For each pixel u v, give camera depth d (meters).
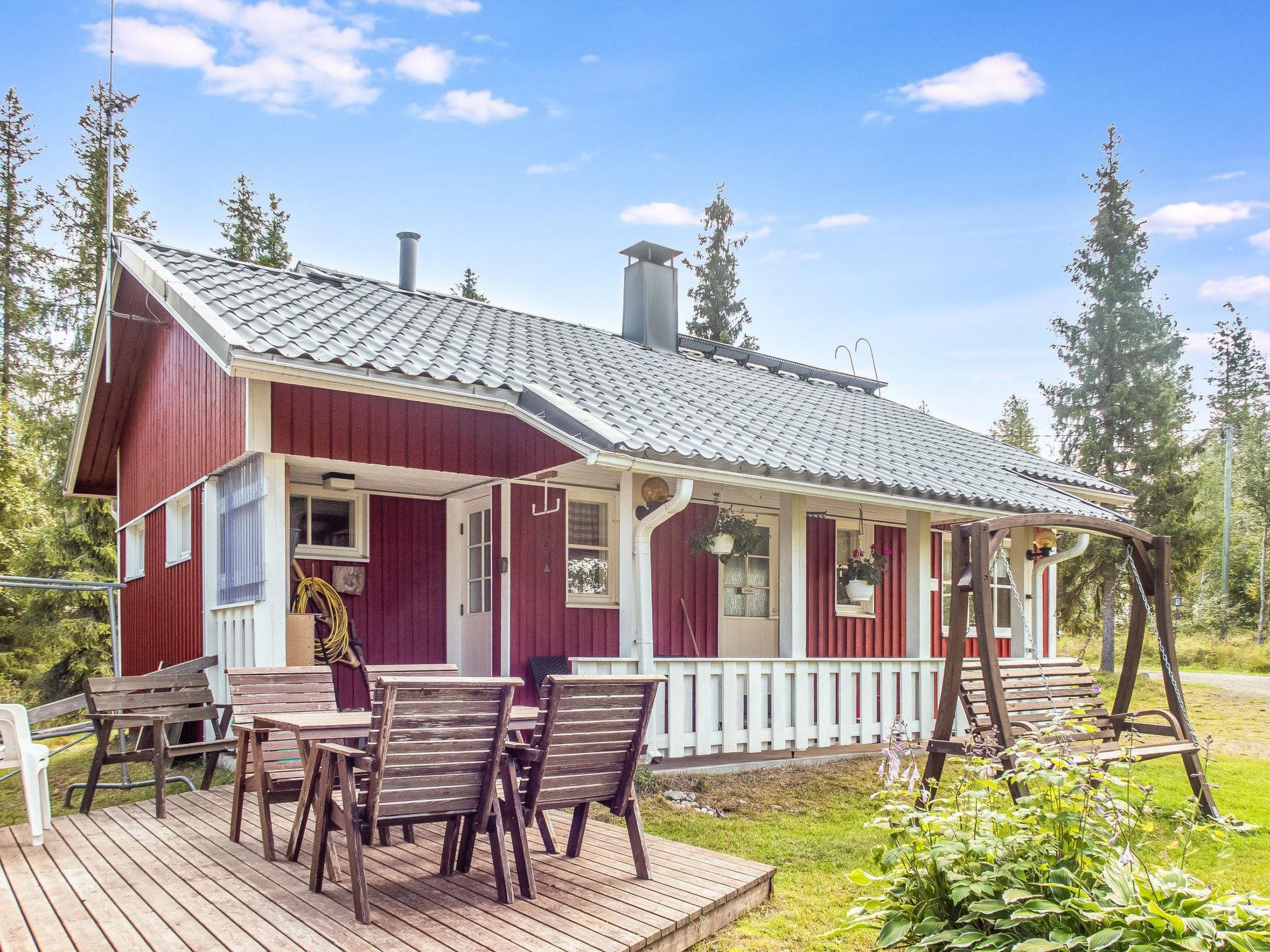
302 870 4.75
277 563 7.36
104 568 22.50
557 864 4.97
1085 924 3.11
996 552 6.41
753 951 4.23
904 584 13.03
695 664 7.92
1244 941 2.95
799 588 8.80
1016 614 11.14
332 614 8.62
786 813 7.14
